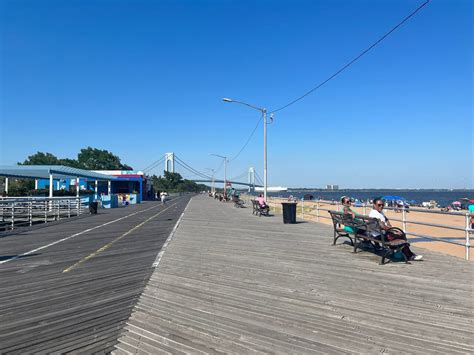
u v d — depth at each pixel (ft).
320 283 20.07
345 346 12.33
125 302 17.13
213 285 19.84
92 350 12.26
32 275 22.79
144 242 36.70
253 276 21.76
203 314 15.42
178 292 18.60
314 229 47.29
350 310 15.75
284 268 23.86
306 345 12.44
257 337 13.10
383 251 24.94
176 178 384.68
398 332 13.42
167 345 12.57
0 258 28.71
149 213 83.92
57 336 13.34
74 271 23.80
